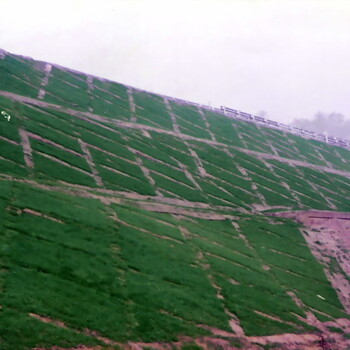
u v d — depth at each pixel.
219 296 51.53
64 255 45.41
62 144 83.44
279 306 55.44
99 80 136.12
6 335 31.31
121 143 97.88
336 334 55.03
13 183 57.97
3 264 39.41
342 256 84.38
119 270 47.44
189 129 126.12
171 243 60.81
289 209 98.69
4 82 101.88
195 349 38.88
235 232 78.44
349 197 120.31
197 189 92.19
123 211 65.50
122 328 37.75
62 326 34.75
